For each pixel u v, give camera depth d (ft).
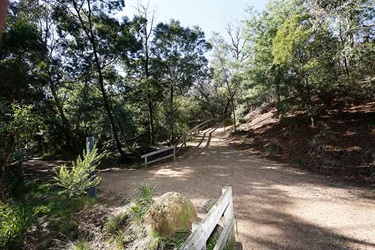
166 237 12.27
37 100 41.11
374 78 32.40
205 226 8.85
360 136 29.91
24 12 41.39
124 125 56.29
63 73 49.65
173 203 13.52
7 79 32.71
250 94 52.70
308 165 28.76
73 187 20.24
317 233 14.24
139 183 26.17
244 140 46.88
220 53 55.52
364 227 14.66
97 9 43.80
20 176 30.94
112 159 49.08
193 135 57.88
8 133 24.21
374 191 20.31
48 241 15.74
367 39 28.32
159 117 62.95
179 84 57.57
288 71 36.81
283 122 45.32
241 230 14.88
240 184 23.88
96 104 53.36
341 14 25.95
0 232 15.69
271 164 31.12
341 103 41.14
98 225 16.40
